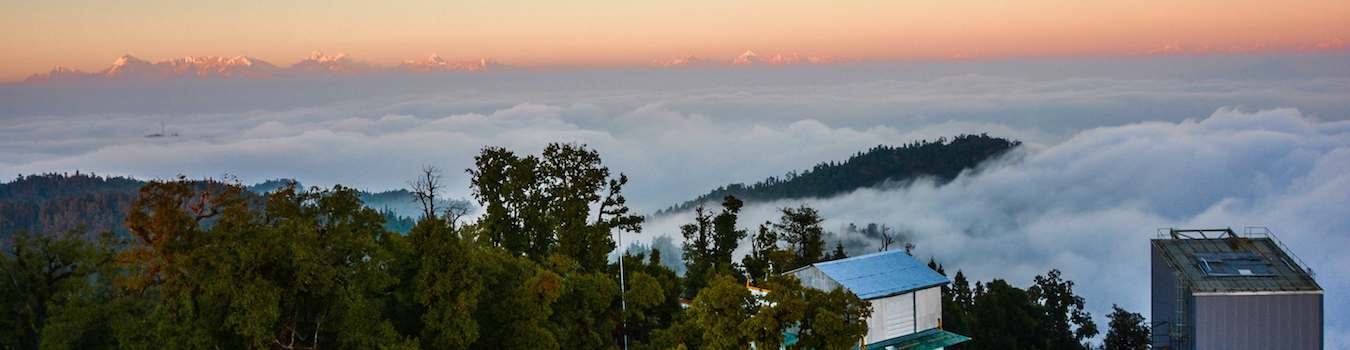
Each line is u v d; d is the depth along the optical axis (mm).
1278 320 67125
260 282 45188
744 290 51125
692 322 58969
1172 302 72625
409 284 54281
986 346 76625
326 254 48062
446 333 51812
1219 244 77000
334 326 48781
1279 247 76062
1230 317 67250
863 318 54969
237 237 46375
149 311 52031
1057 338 82125
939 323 64688
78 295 54094
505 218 77625
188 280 46031
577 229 76500
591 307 63219
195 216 48281
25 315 53156
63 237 55906
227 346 47562
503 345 55562
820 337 50188
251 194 51406
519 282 58625
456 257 53125
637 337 70312
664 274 76812
